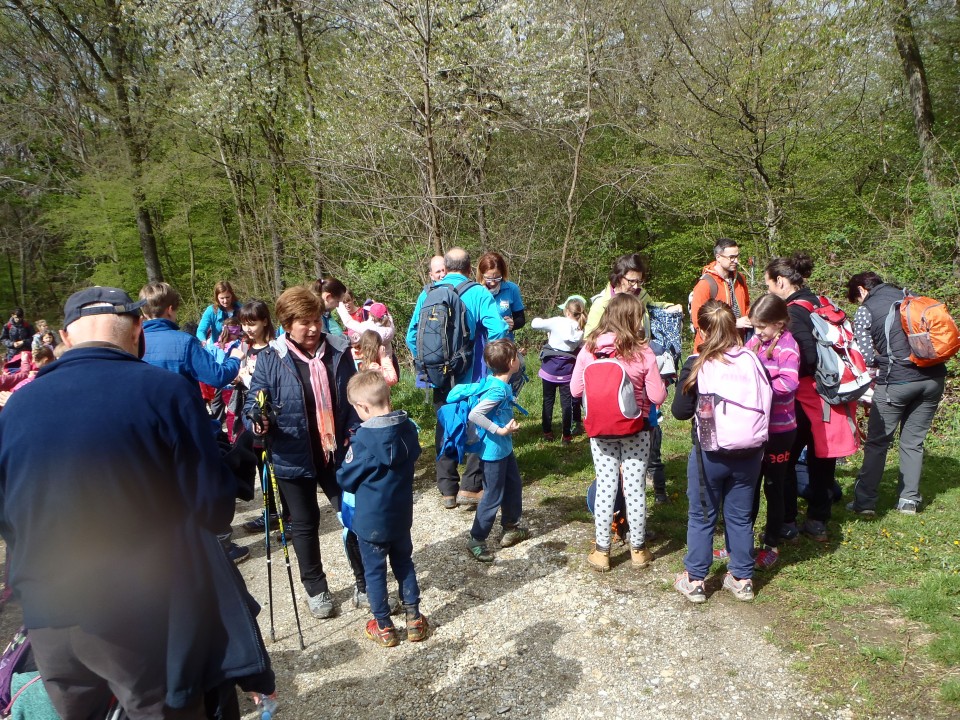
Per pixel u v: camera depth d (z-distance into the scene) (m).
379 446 3.30
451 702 3.13
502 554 4.44
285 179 15.59
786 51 11.62
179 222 19.22
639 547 4.07
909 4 11.30
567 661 3.32
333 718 3.11
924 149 11.58
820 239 12.32
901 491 4.68
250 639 2.04
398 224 10.96
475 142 12.22
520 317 6.17
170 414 1.95
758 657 3.20
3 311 28.31
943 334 4.23
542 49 12.55
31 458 1.84
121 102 18.11
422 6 8.84
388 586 4.16
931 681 2.94
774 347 3.69
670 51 13.80
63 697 1.97
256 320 4.98
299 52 14.95
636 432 3.84
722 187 13.70
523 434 6.91
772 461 3.79
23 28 19.36
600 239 15.29
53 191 22.11
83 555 1.85
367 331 5.46
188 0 13.93
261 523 5.24
